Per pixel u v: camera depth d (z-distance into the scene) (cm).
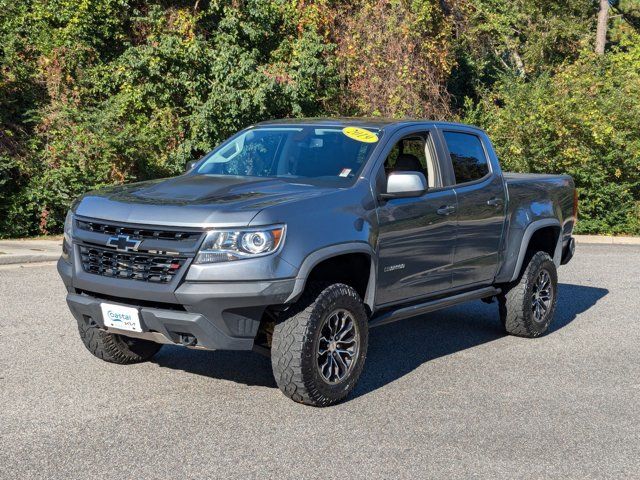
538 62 3325
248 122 1689
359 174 612
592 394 627
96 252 561
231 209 530
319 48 1769
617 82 2161
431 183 684
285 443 500
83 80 1727
